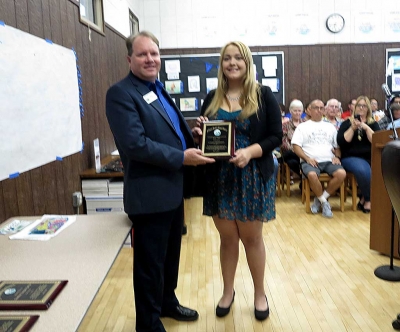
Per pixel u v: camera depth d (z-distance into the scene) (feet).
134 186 5.46
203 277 8.71
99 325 6.94
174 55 19.65
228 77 6.41
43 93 7.76
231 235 6.94
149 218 5.60
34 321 3.19
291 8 19.29
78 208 9.69
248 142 6.34
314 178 13.03
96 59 11.84
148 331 5.85
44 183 7.82
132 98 5.28
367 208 13.28
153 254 5.70
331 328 6.72
